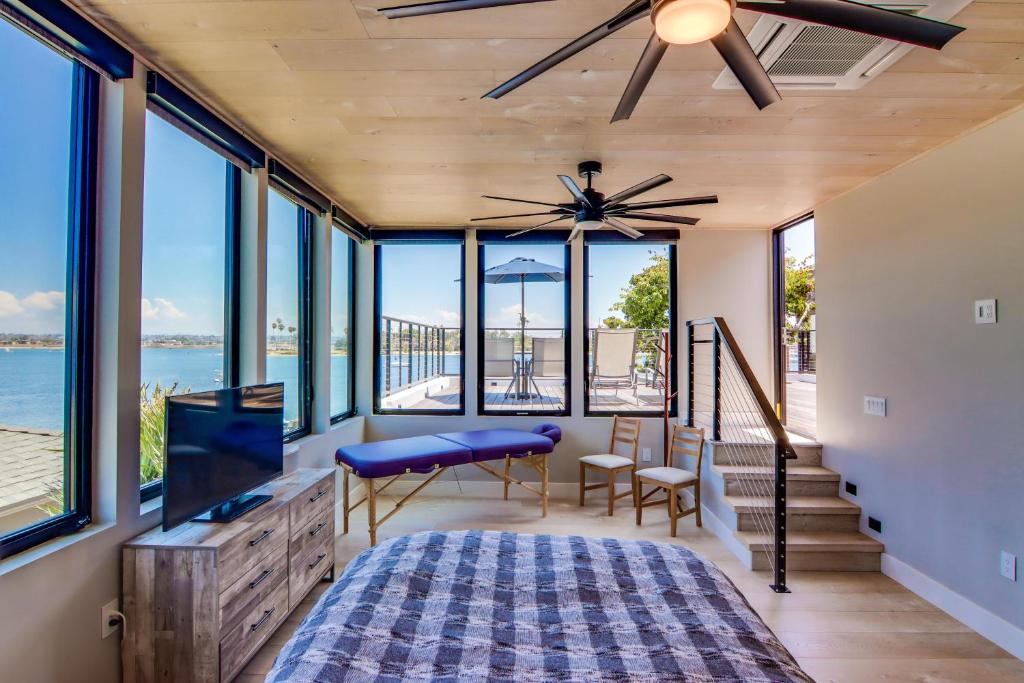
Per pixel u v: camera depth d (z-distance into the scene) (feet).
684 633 4.42
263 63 6.72
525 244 16.15
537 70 5.14
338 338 15.01
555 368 16.79
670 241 15.93
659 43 4.62
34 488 5.63
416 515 13.84
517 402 16.79
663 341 15.40
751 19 5.59
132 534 6.50
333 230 14.32
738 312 15.96
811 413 18.22
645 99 7.55
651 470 13.53
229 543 6.49
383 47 6.33
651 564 5.78
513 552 6.05
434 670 3.91
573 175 11.05
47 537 5.68
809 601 9.36
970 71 6.70
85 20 5.73
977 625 8.37
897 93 7.32
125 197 6.43
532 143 9.33
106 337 6.34
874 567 10.68
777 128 8.59
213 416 7.14
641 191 8.95
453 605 4.86
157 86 6.75
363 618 4.54
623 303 16.48
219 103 7.81
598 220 10.22
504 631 4.47
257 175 9.52
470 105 7.84
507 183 11.67
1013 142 7.89
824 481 12.21
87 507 6.17
